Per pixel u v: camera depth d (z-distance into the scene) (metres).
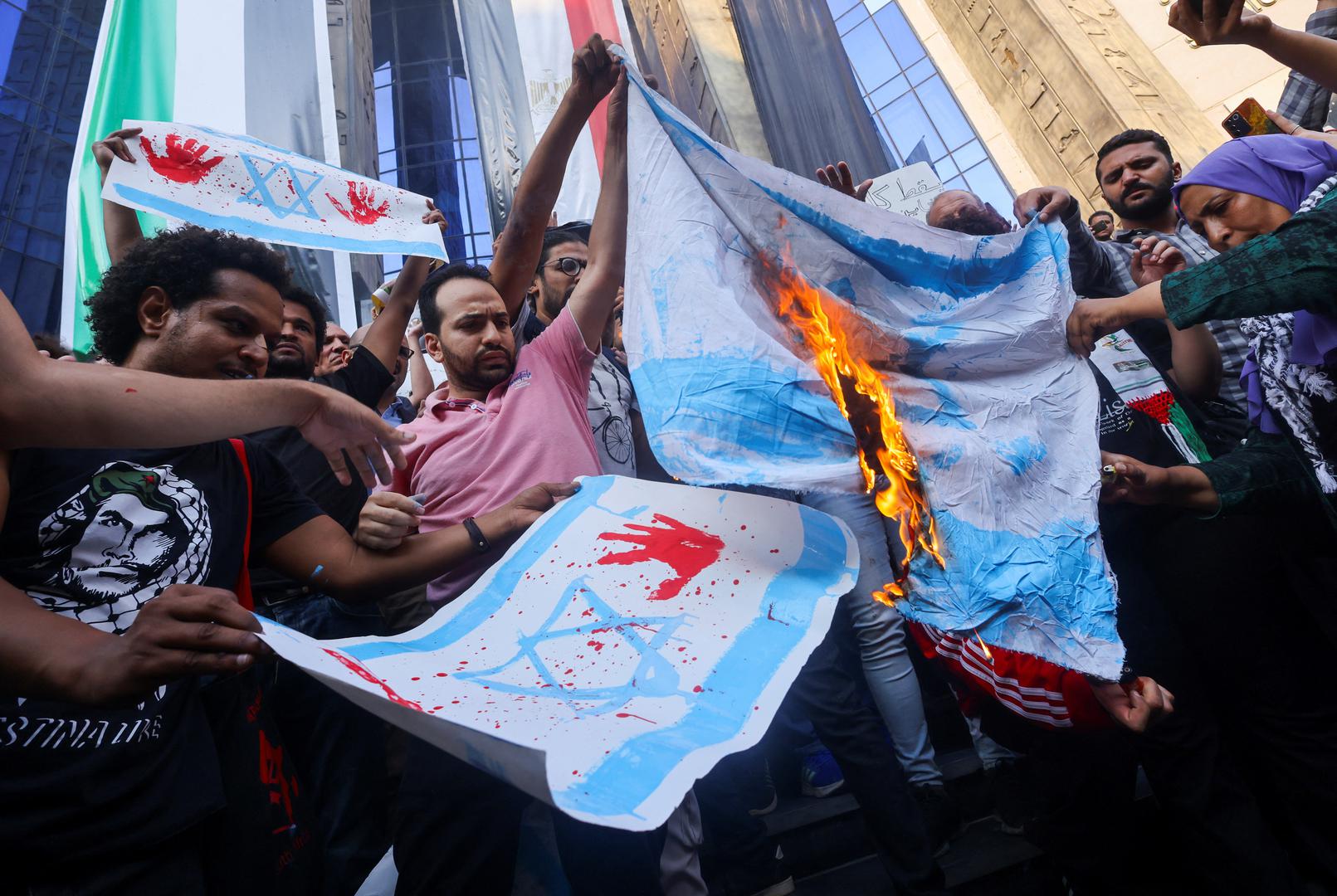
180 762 1.00
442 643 1.18
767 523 1.39
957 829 2.22
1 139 8.34
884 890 1.97
